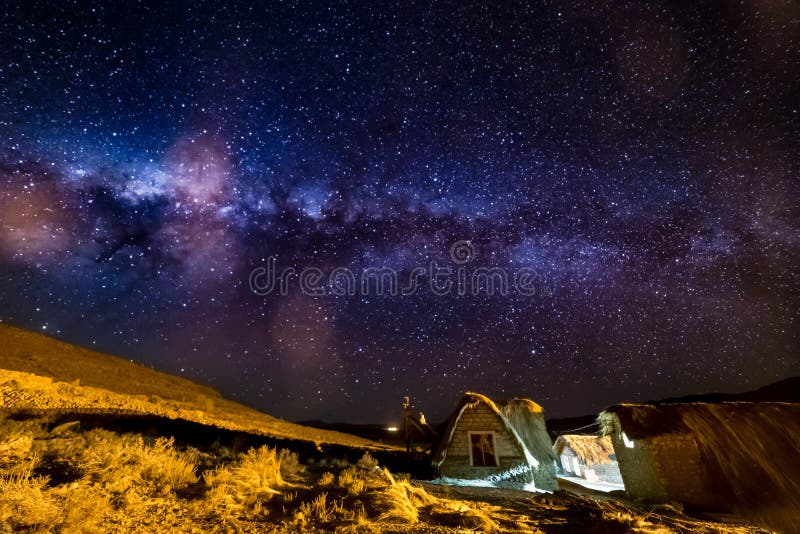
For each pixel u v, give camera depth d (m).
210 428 16.83
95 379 29.77
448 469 14.19
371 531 5.38
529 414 17.14
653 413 14.15
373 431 46.03
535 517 7.29
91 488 5.38
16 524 3.98
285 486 7.85
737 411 14.02
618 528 6.58
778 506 11.59
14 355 29.28
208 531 4.89
